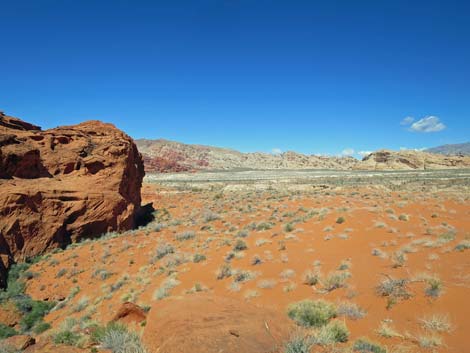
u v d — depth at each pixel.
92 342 6.76
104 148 28.84
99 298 13.23
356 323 6.73
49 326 12.23
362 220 19.05
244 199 38.81
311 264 11.72
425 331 5.92
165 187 55.25
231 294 10.21
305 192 42.97
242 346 5.03
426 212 21.94
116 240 22.36
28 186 21.12
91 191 24.81
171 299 7.34
